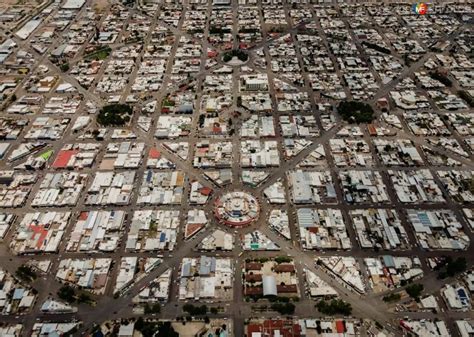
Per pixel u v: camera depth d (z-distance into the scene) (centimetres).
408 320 17675
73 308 18188
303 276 19388
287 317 17812
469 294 18662
